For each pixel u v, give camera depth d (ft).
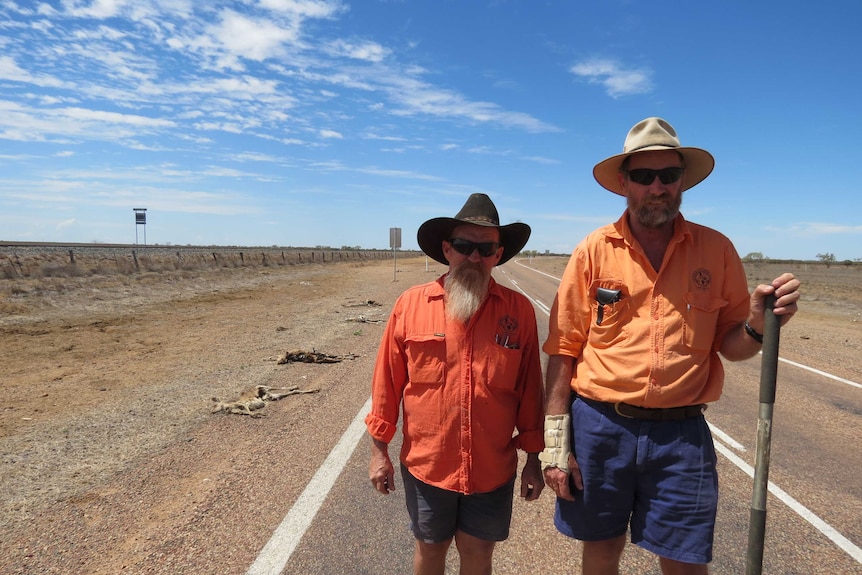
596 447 7.25
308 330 38.83
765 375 6.44
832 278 122.93
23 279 60.70
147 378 24.13
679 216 7.27
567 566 9.83
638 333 6.98
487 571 8.00
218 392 21.47
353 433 16.49
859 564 9.94
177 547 10.09
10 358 28.55
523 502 12.73
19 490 12.53
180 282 74.84
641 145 7.07
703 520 6.83
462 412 7.35
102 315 45.47
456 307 7.29
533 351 7.88
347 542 10.36
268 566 9.51
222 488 12.62
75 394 21.42
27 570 9.34
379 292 72.49
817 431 17.61
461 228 7.61
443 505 7.62
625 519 7.43
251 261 125.18
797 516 11.79
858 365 28.58
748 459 15.16
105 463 14.16
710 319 6.97
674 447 6.94
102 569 9.37
